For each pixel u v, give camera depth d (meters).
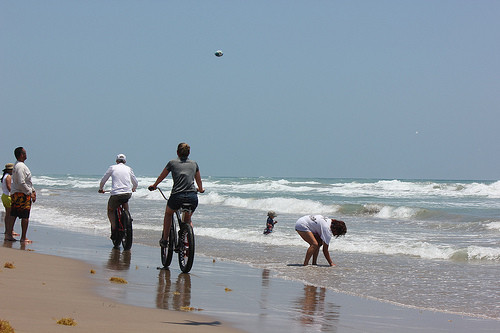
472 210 44.22
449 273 16.52
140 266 16.50
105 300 10.40
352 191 79.12
